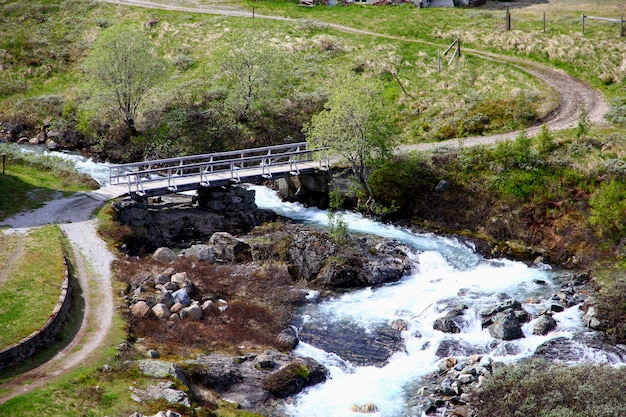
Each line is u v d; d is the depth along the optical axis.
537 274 41.12
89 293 34.06
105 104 62.72
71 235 40.53
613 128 52.41
